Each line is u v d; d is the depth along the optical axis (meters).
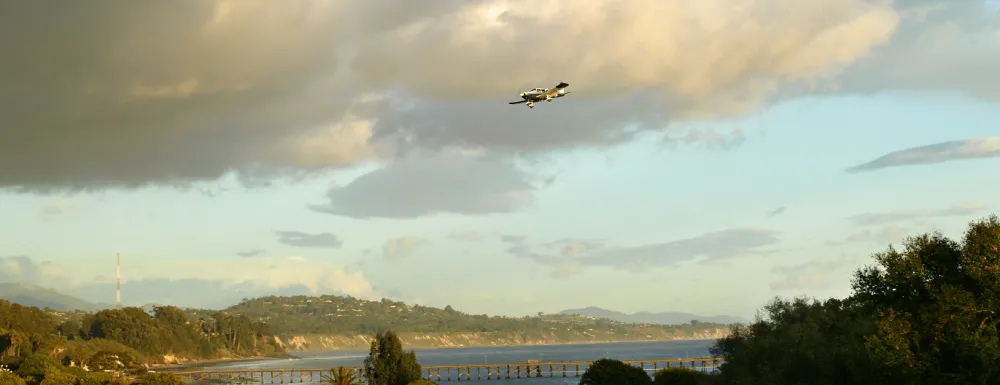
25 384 117.06
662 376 109.44
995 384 46.31
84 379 121.19
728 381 85.12
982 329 47.94
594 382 118.56
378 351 105.19
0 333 190.62
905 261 53.00
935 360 48.41
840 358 57.28
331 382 104.12
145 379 121.88
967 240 51.00
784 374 64.94
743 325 90.00
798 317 80.69
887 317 50.28
